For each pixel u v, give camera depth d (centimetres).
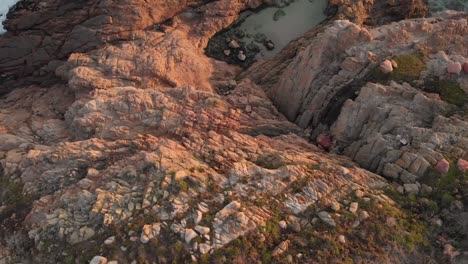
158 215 1280
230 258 1216
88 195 1359
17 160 1605
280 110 1900
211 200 1312
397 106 1523
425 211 1334
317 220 1300
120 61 1977
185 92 1753
